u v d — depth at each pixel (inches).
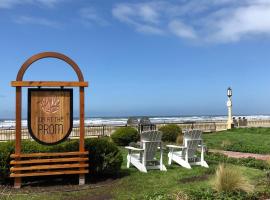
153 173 400.8
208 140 798.5
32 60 344.5
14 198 300.4
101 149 374.9
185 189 309.1
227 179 302.4
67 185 350.9
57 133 355.3
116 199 292.5
